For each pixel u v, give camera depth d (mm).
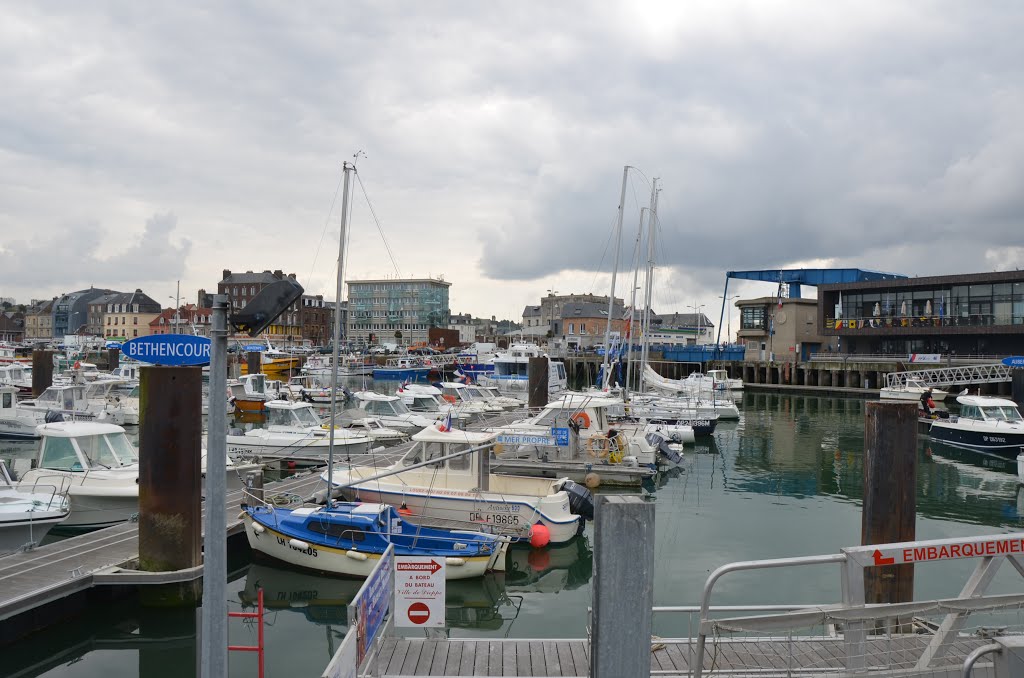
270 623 12133
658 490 23016
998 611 6242
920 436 35031
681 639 8031
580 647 8664
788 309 73250
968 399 32812
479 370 63750
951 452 31172
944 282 58500
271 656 10914
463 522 15914
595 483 22547
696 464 27828
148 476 11750
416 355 85375
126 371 45688
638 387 50656
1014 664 4984
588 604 13383
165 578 11492
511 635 11930
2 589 10750
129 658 10859
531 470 22969
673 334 109188
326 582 13828
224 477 4484
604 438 23219
